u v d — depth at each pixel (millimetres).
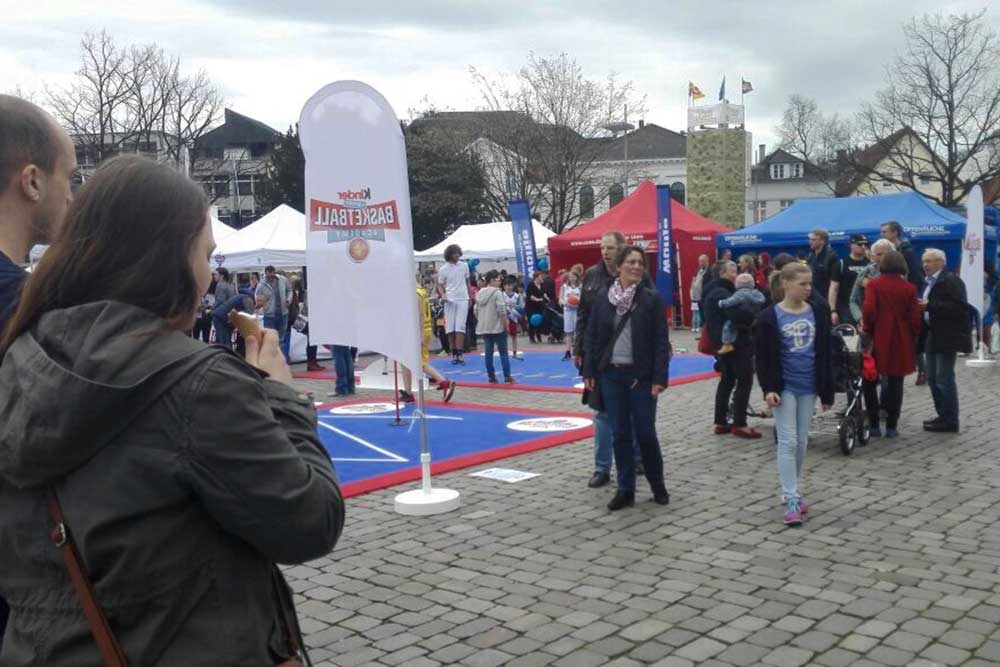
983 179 40875
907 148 46969
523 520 6562
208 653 1477
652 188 25672
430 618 4750
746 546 5805
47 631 1500
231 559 1532
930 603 4758
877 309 8844
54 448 1440
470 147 42188
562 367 17219
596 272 7625
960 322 9234
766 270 18656
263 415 1530
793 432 6293
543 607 4848
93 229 1582
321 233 7340
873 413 9156
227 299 16250
